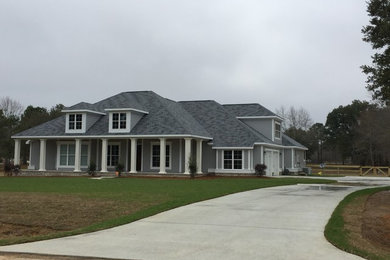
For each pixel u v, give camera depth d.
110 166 35.91
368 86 19.86
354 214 12.84
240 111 40.31
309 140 77.69
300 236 9.46
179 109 38.56
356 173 54.16
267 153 37.00
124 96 37.62
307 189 21.22
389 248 9.11
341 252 8.02
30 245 8.63
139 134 32.91
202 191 18.72
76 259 7.59
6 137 53.94
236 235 9.58
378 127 62.62
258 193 18.66
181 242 8.87
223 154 35.25
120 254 7.84
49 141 37.53
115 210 13.23
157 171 34.62
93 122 35.94
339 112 78.12
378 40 18.81
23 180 26.95
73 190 18.94
